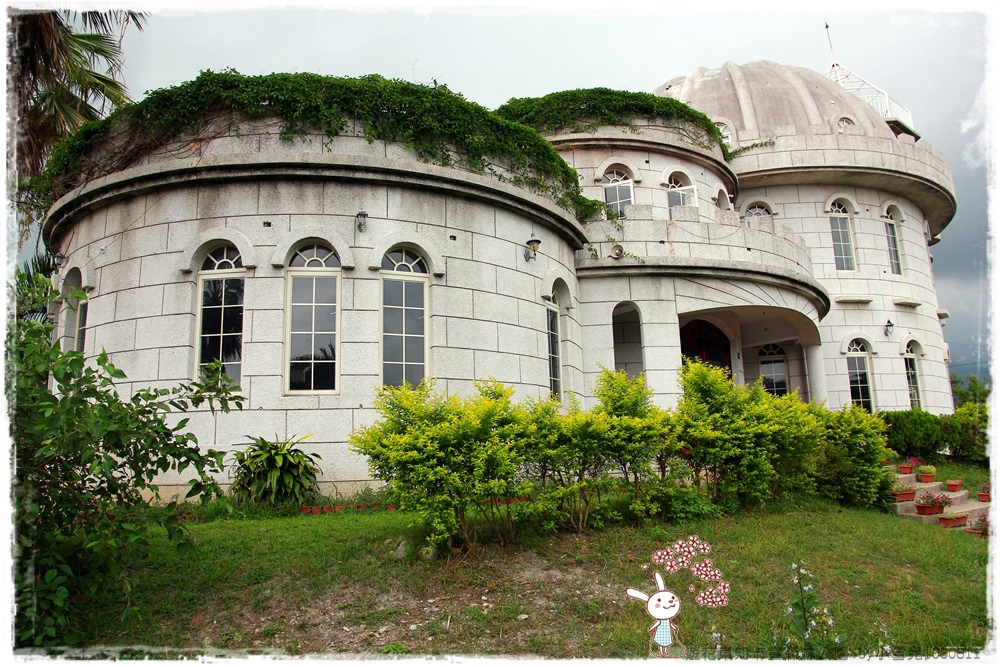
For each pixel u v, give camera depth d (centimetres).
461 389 1073
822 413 1125
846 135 2077
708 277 1482
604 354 1395
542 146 1311
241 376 1001
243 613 577
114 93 1381
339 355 1018
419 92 1137
